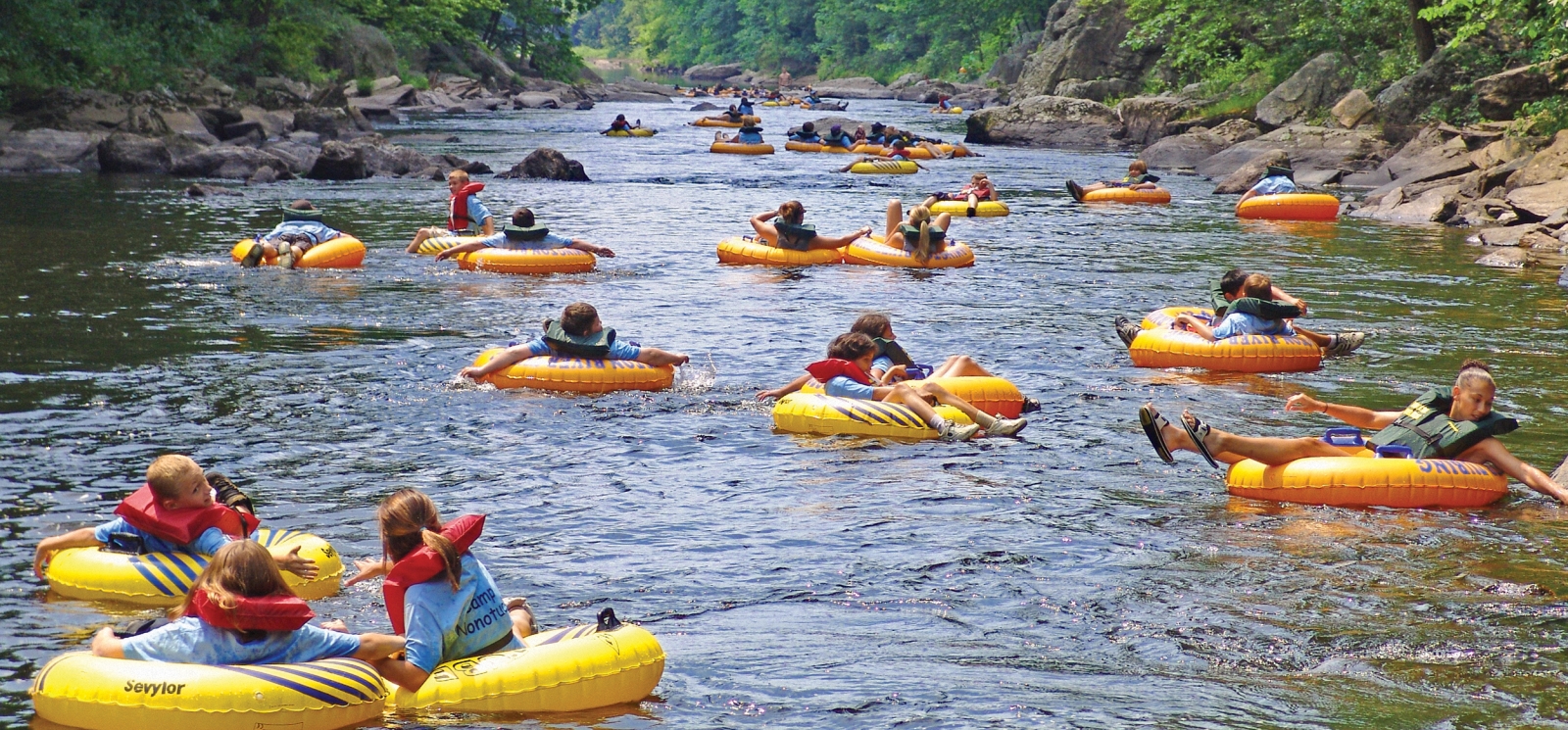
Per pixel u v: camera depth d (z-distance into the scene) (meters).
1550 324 21.22
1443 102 50.19
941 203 37.84
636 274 25.62
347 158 45.56
